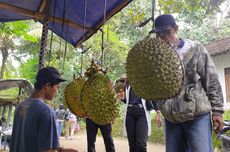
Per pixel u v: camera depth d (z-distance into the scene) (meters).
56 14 4.46
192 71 2.34
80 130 18.11
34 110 2.20
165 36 2.18
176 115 2.38
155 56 1.55
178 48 2.36
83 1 3.69
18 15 4.78
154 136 12.33
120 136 14.59
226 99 12.93
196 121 2.37
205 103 2.34
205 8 8.67
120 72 15.68
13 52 18.12
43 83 2.30
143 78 1.56
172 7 8.31
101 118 2.03
